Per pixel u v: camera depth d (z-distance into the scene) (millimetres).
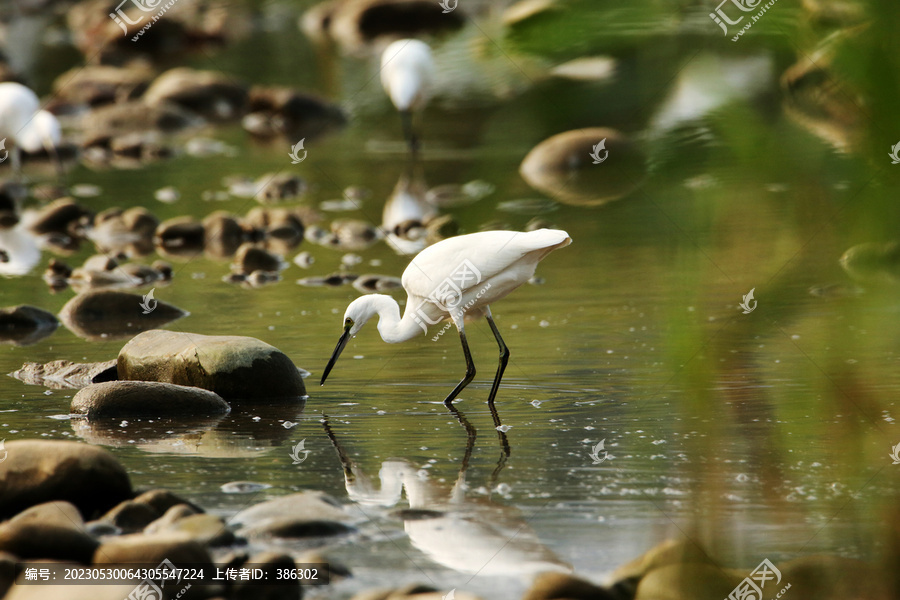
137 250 21312
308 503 7492
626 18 4273
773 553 6375
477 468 8742
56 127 27219
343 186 26609
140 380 11742
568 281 17344
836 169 3365
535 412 10562
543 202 23641
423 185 26062
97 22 49844
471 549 6852
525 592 6125
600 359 12617
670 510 7434
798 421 7539
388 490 8188
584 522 7289
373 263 19438
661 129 4539
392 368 12719
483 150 30094
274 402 11266
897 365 8414
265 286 17922
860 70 3035
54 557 6516
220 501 7914
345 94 38531
